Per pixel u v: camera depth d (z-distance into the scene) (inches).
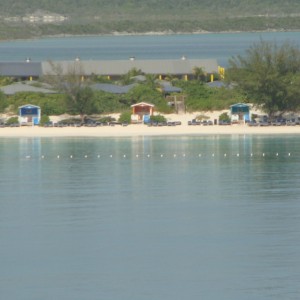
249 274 5201.8
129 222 6230.3
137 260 5438.0
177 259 5452.8
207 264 5364.2
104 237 5885.8
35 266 5354.3
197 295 4940.9
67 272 5255.9
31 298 4923.7
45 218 6358.3
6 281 5137.8
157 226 6127.0
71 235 5930.1
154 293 4968.0
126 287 5049.2
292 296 4906.5
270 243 5713.6
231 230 6013.8
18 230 6053.2
